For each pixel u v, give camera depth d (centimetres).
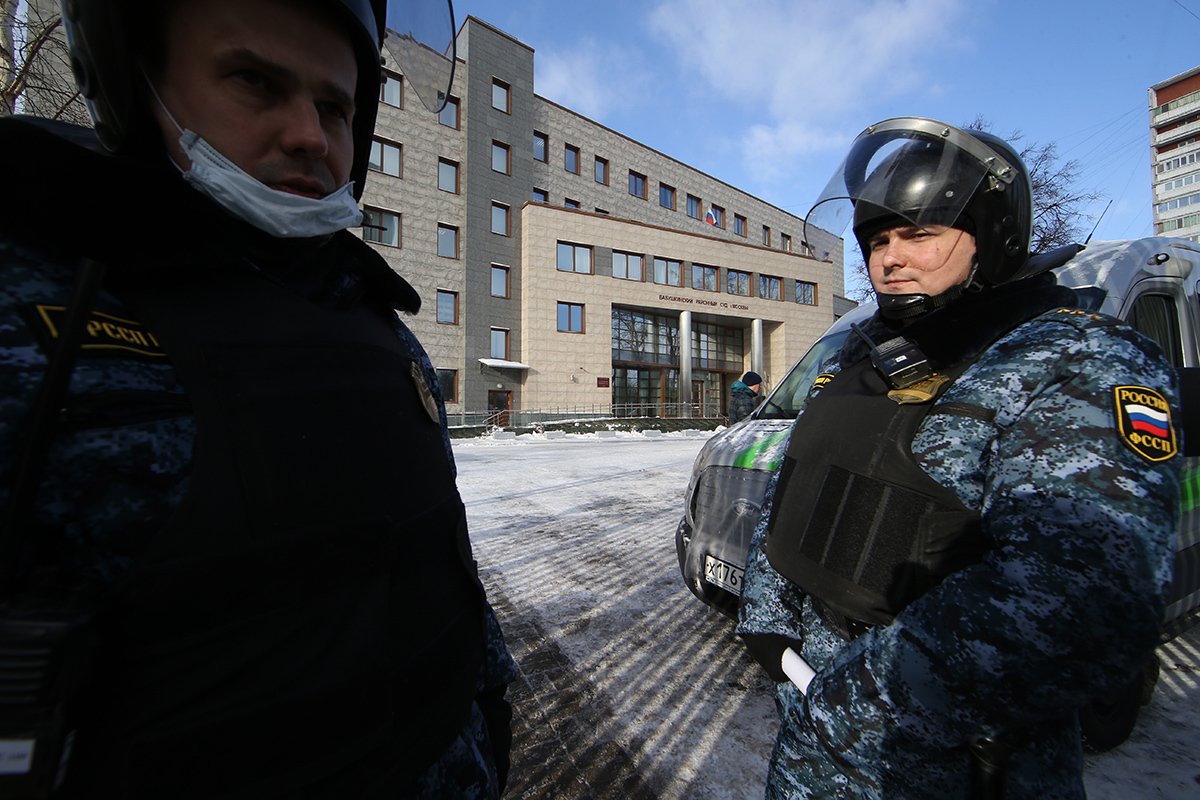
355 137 123
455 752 93
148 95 78
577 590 418
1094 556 71
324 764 65
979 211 103
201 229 69
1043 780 85
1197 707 248
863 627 99
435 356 2275
